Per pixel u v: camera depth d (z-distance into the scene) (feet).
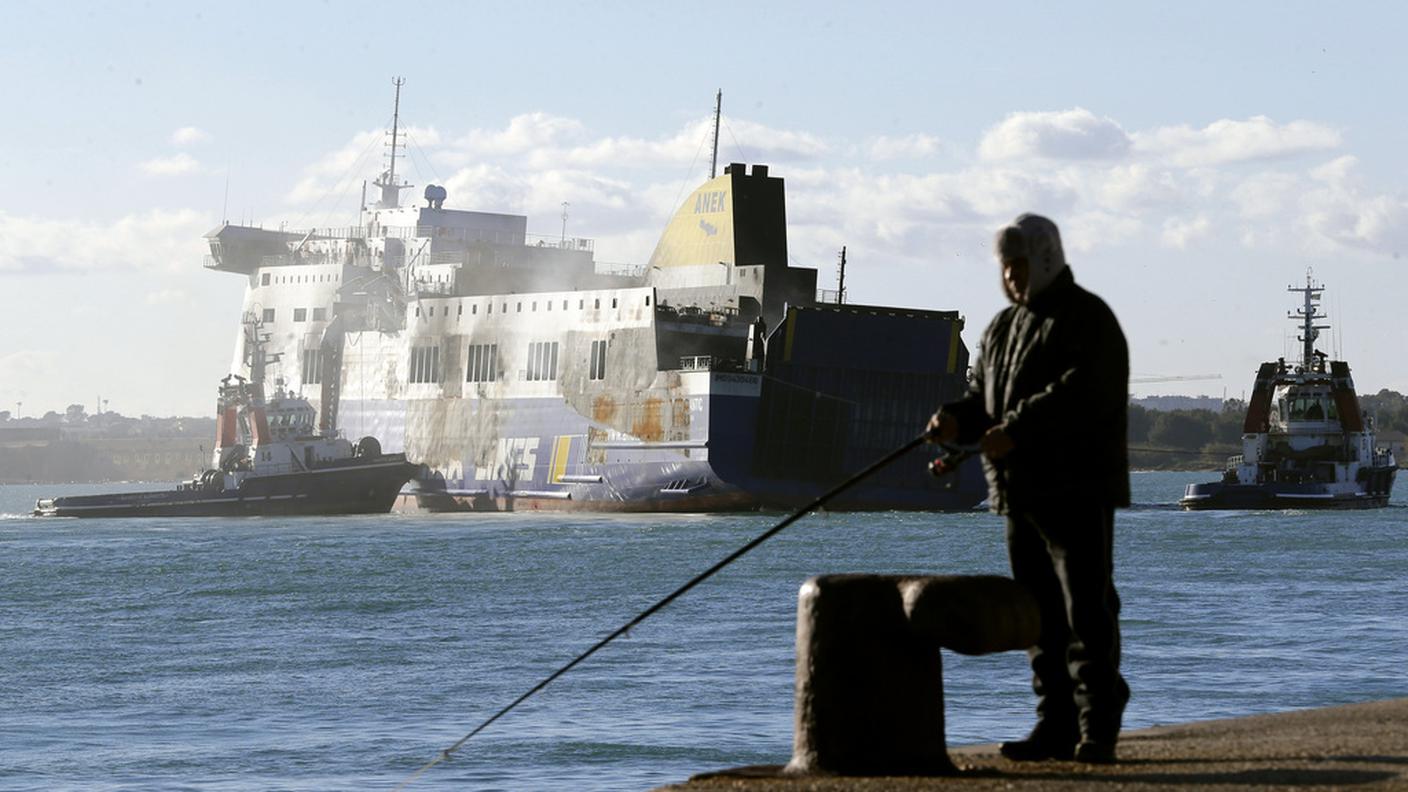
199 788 124.36
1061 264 43.37
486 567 348.59
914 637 40.88
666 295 594.65
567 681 175.42
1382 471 613.11
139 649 218.79
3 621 257.34
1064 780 38.14
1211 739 44.62
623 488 549.95
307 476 622.54
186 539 472.03
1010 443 41.91
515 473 600.39
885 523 488.44
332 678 185.68
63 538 487.20
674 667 185.06
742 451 514.27
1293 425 599.98
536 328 595.47
